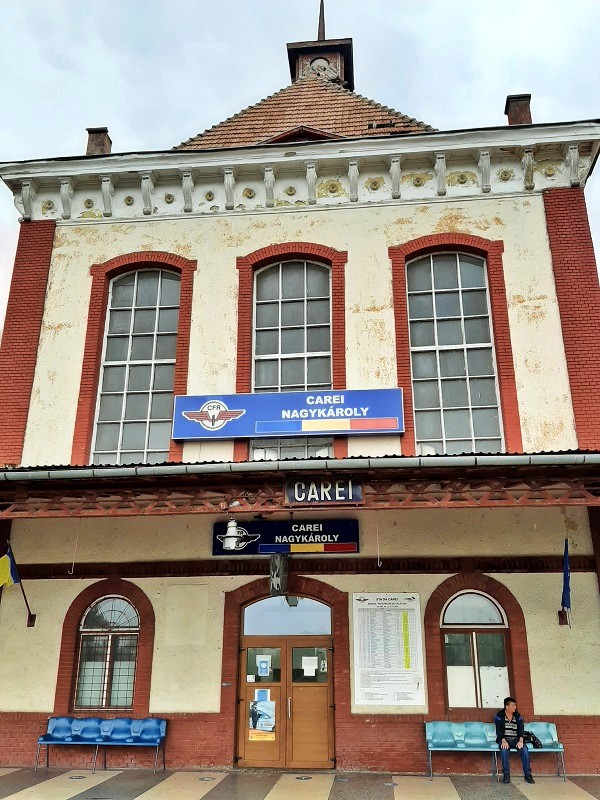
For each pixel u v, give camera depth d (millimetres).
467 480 10125
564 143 13578
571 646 11047
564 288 12898
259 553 11812
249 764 11164
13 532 12492
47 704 11578
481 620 11500
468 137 13766
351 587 11648
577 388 12227
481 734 10625
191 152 14172
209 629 11703
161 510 10250
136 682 11562
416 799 9141
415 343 13297
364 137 13844
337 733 11031
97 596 12078
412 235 13680
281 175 14352
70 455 12875
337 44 21906
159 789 9727
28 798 9227
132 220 14469
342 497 9922
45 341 13727
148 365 13711
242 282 13750
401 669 11203
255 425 12484
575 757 10570
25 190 14641
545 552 11500
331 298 13523
